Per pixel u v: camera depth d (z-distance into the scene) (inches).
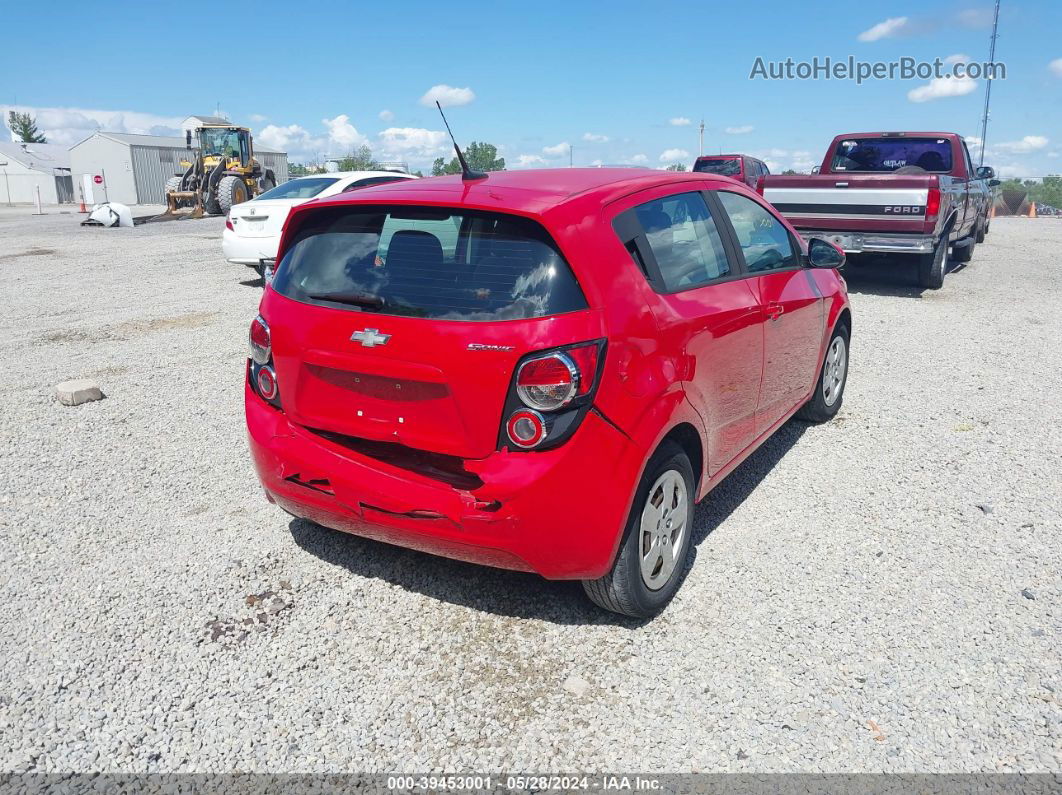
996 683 121.5
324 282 136.0
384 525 131.3
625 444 123.8
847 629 135.1
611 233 131.1
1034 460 204.7
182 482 197.0
